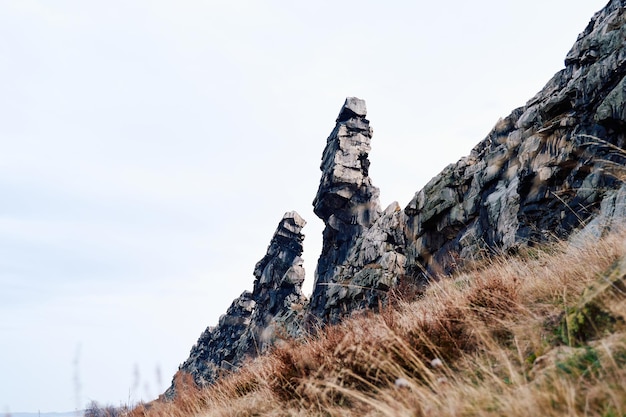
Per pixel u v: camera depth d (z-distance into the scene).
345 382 3.86
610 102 12.23
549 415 2.07
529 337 3.31
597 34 16.27
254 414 4.54
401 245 33.66
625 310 2.64
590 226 6.86
